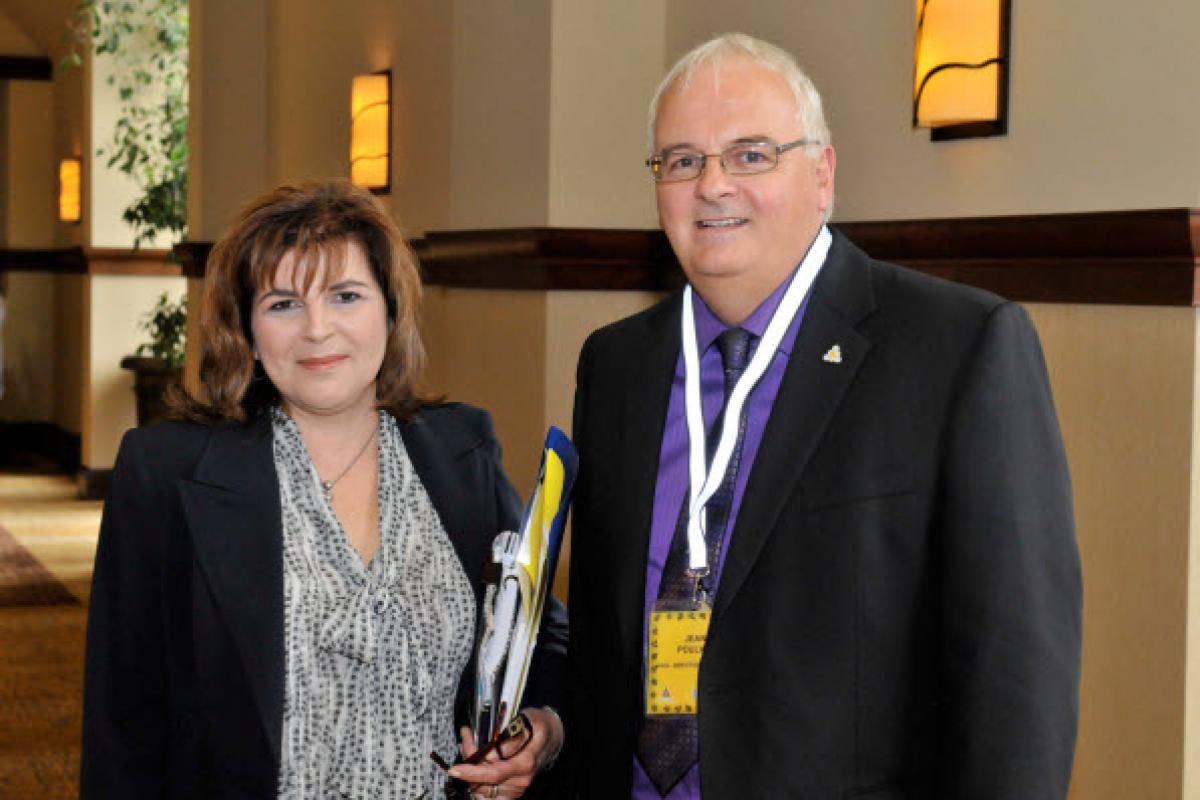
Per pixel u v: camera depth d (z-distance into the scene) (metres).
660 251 4.21
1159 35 2.63
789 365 1.82
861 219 3.48
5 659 6.08
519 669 1.92
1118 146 2.73
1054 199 2.88
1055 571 1.70
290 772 1.93
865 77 3.45
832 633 1.73
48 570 7.99
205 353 2.04
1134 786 2.70
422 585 2.03
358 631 1.94
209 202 7.69
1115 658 2.73
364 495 2.07
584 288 4.20
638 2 4.24
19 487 11.15
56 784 4.51
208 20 7.65
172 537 1.97
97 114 10.52
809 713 1.72
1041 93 2.91
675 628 1.82
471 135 4.65
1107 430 2.74
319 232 1.97
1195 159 2.56
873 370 1.78
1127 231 2.62
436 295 5.32
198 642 1.93
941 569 1.72
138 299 10.69
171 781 1.99
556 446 1.92
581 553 2.00
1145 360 2.66
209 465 1.97
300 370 1.97
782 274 1.85
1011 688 1.66
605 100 4.21
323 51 6.45
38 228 13.02
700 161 1.83
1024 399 1.72
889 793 1.74
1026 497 1.69
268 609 1.93
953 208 3.17
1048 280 2.86
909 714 1.75
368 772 1.95
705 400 1.90
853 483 1.74
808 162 1.84
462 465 2.14
